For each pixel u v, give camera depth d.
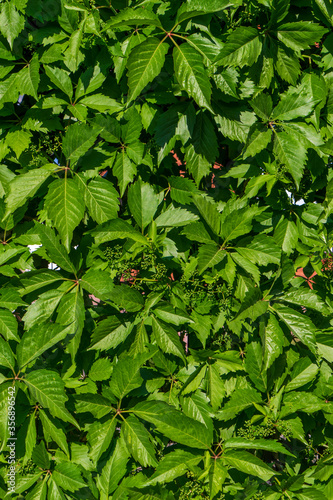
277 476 1.75
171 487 1.71
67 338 1.68
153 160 1.72
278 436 1.77
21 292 1.68
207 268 1.71
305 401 1.72
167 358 1.72
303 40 1.69
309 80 1.73
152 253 1.69
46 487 1.68
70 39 1.66
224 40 1.69
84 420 1.71
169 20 1.69
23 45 1.69
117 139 1.69
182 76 1.65
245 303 1.67
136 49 1.64
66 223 1.65
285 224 1.74
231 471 1.73
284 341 1.72
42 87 1.70
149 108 1.71
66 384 1.69
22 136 1.69
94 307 1.72
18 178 1.66
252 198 1.76
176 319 1.68
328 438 1.75
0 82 1.68
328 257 1.75
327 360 1.74
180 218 1.71
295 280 1.73
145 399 1.72
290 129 1.71
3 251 1.70
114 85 1.71
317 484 1.75
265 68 1.71
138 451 1.67
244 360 1.72
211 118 1.72
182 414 1.70
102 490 1.69
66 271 1.70
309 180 1.76
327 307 1.76
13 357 1.66
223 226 1.69
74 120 1.71
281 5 1.68
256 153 1.71
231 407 1.71
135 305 1.68
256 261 1.69
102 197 1.68
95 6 1.69
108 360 1.71
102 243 1.71
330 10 1.71
